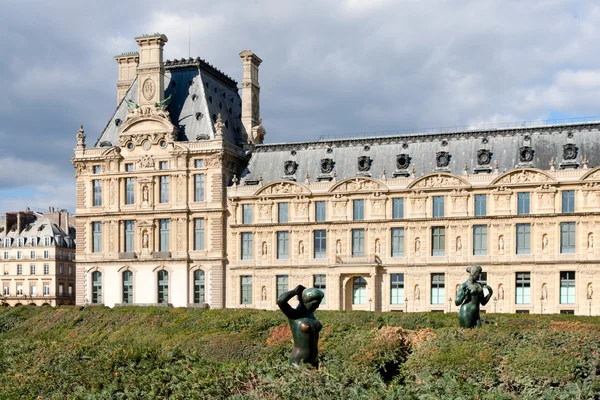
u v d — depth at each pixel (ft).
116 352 132.16
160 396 110.22
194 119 416.26
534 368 138.00
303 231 385.91
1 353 150.20
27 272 594.24
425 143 381.40
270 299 388.16
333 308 376.27
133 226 415.23
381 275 372.58
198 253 400.88
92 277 420.77
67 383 121.80
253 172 405.80
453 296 361.30
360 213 378.12
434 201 368.07
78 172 425.28
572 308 344.69
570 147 354.33
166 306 372.99
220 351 216.13
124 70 456.86
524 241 354.95
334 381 107.34
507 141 368.48
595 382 126.21
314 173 392.88
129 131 416.05
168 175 407.44
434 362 146.41
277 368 113.80
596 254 342.44
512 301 353.51
